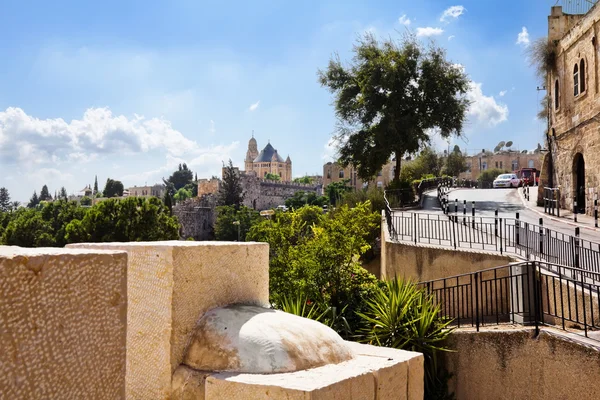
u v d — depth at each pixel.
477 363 7.50
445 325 8.20
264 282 4.38
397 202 29.16
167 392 3.48
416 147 34.75
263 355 3.37
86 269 1.73
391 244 13.53
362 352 4.09
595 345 5.92
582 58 24.27
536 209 27.33
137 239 47.53
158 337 3.58
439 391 7.75
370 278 10.33
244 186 119.69
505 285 10.11
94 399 1.73
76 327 1.69
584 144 24.12
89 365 1.72
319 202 109.38
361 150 36.12
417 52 34.84
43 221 57.84
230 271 4.02
